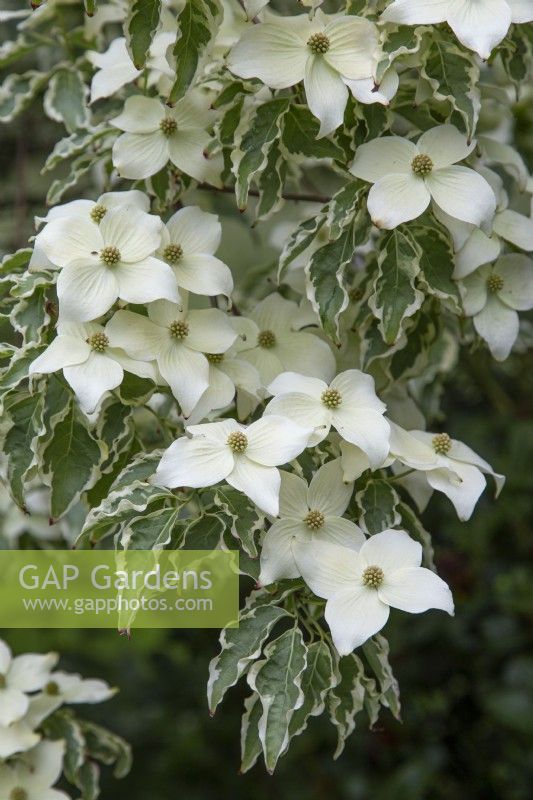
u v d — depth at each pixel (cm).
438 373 181
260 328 162
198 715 238
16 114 176
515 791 221
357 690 149
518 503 216
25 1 196
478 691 220
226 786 234
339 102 154
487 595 218
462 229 156
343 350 163
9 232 199
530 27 161
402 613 215
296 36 154
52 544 176
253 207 191
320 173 187
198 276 156
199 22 154
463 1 152
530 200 172
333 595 147
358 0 156
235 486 147
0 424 151
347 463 151
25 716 167
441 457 155
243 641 147
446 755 224
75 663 237
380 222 154
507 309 161
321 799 231
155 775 232
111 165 166
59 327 151
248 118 156
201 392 153
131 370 151
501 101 166
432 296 161
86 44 178
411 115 160
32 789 166
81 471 153
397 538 149
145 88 165
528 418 224
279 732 144
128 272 152
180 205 177
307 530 150
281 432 149
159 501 150
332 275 156
